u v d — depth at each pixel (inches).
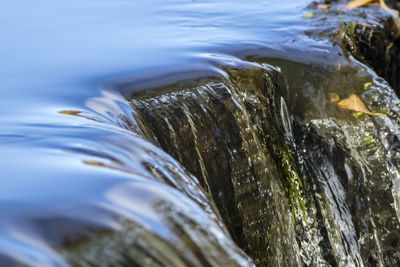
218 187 119.6
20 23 189.6
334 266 144.5
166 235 58.3
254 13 206.5
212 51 153.7
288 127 152.3
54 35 171.6
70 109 103.4
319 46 167.0
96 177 65.1
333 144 151.6
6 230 52.9
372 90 155.9
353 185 150.2
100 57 144.2
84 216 56.5
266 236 127.5
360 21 190.9
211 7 218.8
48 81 123.3
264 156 132.6
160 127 115.3
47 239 52.7
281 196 135.7
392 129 152.1
